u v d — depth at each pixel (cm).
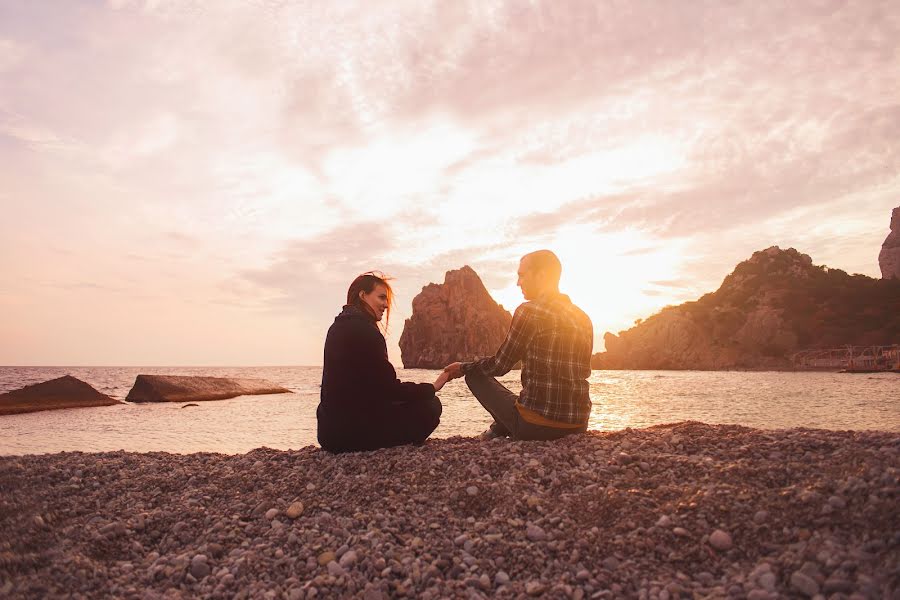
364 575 313
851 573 259
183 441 1545
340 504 400
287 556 341
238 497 431
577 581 292
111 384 6544
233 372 16188
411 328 15750
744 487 353
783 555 284
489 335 15262
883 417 2320
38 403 2611
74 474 486
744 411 2730
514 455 445
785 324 15675
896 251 17812
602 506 357
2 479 462
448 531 357
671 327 16825
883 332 14462
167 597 303
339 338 482
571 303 491
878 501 304
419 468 442
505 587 294
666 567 296
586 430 514
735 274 19412
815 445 407
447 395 3734
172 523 392
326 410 491
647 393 4550
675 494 359
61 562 330
